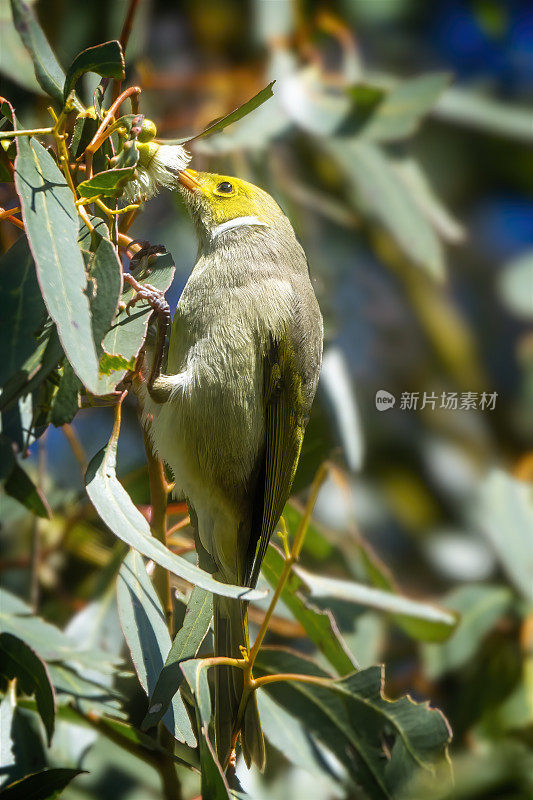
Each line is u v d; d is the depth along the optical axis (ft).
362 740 19.38
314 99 28.35
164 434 18.99
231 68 30.53
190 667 15.49
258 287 20.76
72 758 21.04
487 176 35.70
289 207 29.91
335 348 25.62
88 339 13.06
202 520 20.58
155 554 14.52
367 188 29.71
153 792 24.32
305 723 20.21
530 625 27.99
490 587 28.35
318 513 31.32
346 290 33.55
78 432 29.09
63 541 26.50
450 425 34.27
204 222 21.98
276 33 30.45
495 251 35.91
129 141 15.02
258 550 19.54
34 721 20.93
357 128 27.89
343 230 33.50
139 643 16.67
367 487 32.99
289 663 20.52
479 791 25.64
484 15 34.40
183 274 31.07
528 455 33.58
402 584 32.07
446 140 35.22
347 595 21.72
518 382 34.63
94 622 22.84
